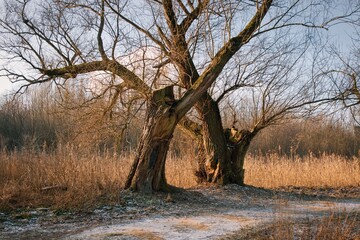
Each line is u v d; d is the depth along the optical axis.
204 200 12.25
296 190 15.81
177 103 11.88
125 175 13.96
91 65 12.80
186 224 8.91
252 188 14.67
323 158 22.25
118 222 8.98
